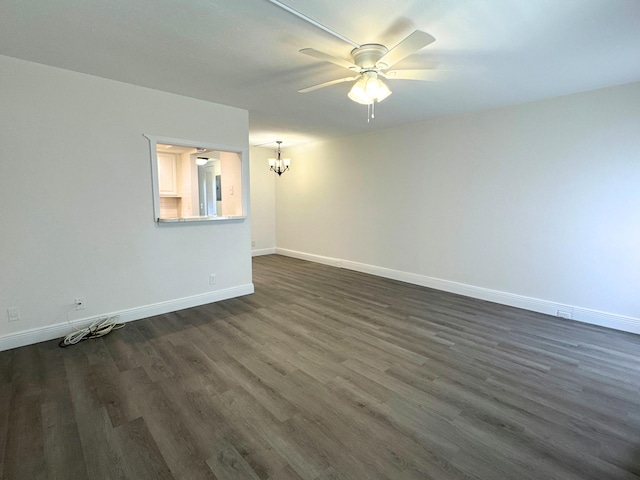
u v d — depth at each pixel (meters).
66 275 2.97
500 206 3.97
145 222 3.39
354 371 2.44
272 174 7.34
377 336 3.06
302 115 4.25
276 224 7.50
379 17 1.94
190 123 3.55
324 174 6.22
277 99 3.58
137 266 3.38
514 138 3.79
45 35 2.18
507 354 2.72
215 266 4.02
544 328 3.28
